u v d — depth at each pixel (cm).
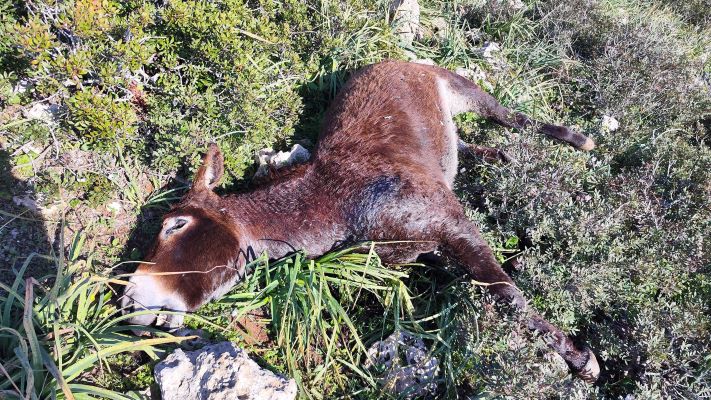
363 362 157
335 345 159
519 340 147
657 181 211
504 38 291
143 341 136
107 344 139
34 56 175
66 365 132
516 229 192
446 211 170
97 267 166
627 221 195
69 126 187
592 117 262
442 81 227
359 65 244
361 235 172
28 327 120
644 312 161
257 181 189
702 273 181
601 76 271
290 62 225
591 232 179
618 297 169
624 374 157
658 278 174
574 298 165
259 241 171
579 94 271
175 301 152
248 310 161
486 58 272
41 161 184
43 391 124
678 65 280
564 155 220
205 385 127
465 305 166
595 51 297
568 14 307
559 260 174
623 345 156
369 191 170
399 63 219
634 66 273
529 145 208
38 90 186
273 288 165
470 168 226
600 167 214
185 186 191
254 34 216
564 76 280
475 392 149
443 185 180
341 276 171
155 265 152
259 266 169
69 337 140
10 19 195
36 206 174
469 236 169
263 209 173
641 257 175
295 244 172
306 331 154
